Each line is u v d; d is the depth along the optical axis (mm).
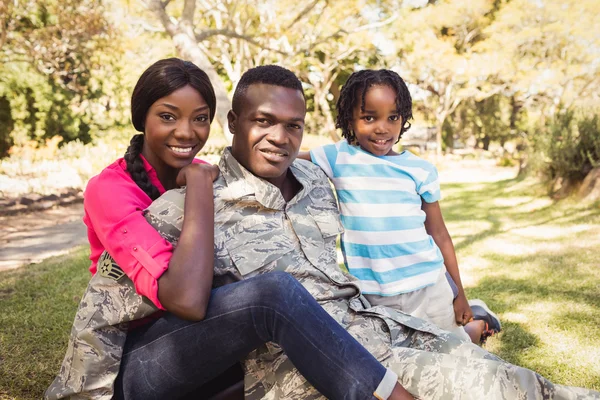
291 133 1835
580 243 5621
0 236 7117
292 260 1818
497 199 9852
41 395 2352
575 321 3197
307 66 22031
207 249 1624
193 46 6727
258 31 14641
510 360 2656
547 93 24422
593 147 8562
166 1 6910
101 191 1742
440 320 2285
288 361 1683
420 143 31797
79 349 1660
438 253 2305
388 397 1510
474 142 31984
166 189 2006
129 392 1692
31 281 4367
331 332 1541
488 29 21203
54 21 13781
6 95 17031
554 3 20781
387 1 14516
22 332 3088
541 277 4270
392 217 2242
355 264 2281
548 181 9812
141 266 1591
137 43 15805
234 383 1898
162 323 1688
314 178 2055
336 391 1520
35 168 13398
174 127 1856
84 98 18969
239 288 1613
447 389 1627
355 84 2357
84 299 1706
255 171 1847
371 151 2375
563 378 2453
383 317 1856
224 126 6223
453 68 20547
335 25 15477
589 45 21484
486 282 4172
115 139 19000
